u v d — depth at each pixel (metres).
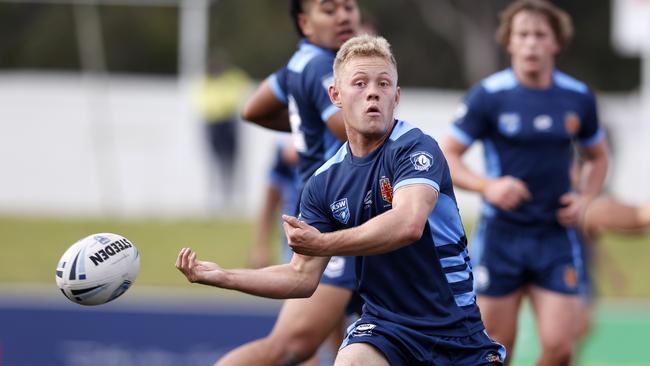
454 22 110.69
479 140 26.08
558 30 25.27
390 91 16.33
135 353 35.72
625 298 41.41
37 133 64.06
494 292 24.80
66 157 63.94
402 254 16.92
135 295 39.94
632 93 110.56
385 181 16.48
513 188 24.03
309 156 21.56
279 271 16.67
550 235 24.77
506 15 25.92
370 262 17.20
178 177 63.38
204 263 15.90
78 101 64.12
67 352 35.78
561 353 23.98
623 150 58.59
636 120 58.81
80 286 16.45
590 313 30.45
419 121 62.56
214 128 60.56
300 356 21.19
